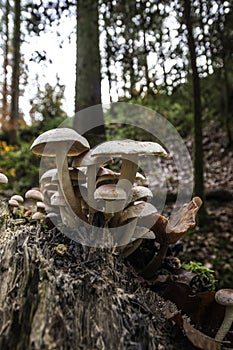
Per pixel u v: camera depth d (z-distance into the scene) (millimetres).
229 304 1730
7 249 1797
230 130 8844
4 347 1376
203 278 2469
